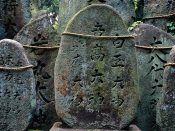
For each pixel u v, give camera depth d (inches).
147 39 134.1
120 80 117.3
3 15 162.2
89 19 118.3
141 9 169.6
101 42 117.7
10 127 120.0
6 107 120.0
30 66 120.5
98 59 117.5
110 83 117.2
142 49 132.4
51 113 135.5
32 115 120.2
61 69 117.3
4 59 120.2
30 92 120.0
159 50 132.0
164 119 113.2
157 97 130.8
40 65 137.5
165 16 154.3
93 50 117.4
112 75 117.2
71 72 117.1
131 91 116.8
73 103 116.6
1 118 120.1
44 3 252.2
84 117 116.5
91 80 117.2
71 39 117.4
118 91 117.0
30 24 139.5
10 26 162.2
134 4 168.1
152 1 157.9
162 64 131.5
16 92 120.0
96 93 116.9
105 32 118.3
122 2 157.6
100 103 116.8
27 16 162.6
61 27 155.1
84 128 116.1
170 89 113.0
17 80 120.0
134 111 116.5
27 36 139.1
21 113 119.8
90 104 116.8
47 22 139.6
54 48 137.9
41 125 135.5
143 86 131.3
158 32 134.0
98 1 152.6
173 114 112.7
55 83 117.3
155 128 130.2
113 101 116.8
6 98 120.1
